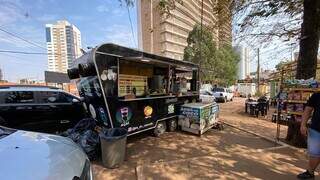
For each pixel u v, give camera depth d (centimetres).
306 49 693
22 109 652
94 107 647
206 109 818
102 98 584
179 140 724
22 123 653
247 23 795
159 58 727
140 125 688
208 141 713
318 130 388
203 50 2766
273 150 608
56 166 222
